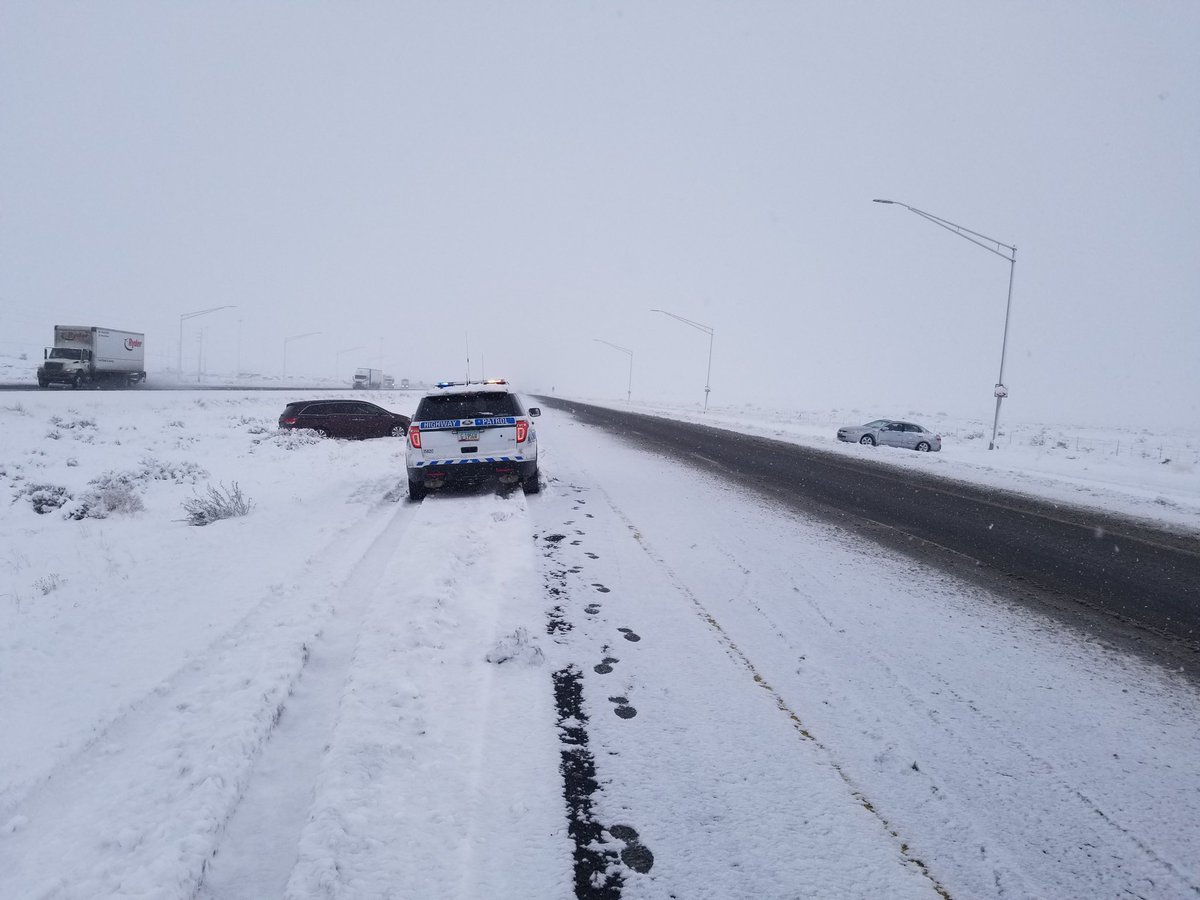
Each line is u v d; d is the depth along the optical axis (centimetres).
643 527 930
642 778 337
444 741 362
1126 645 555
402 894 256
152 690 422
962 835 303
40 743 365
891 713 414
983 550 897
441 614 535
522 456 1102
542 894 260
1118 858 291
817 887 268
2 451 1698
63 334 4700
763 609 601
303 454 1830
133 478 1369
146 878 259
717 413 5916
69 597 633
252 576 659
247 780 333
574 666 465
